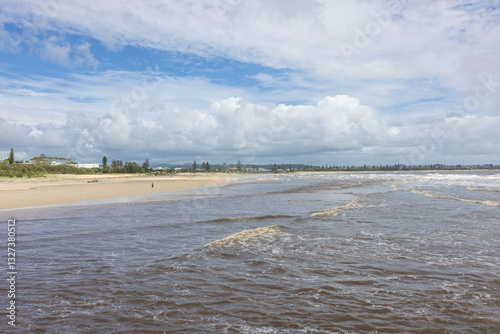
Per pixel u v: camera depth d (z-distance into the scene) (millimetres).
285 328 5992
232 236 13484
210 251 11227
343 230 14781
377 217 18125
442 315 6484
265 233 14227
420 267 9484
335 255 10758
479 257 10438
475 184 47219
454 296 7410
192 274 8922
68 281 8391
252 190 42469
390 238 13141
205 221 17328
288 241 12742
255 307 6867
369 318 6367
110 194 35031
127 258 10461
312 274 8922
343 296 7426
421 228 15062
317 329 5941
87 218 18469
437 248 11555
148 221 17422
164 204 25734
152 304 7023
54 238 13289
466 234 13766
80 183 56719
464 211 19969
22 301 7172
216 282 8320
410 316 6441
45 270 9273
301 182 65688
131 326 6066
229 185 56125
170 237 13508
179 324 6148
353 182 61312
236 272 9102
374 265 9672
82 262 10031
